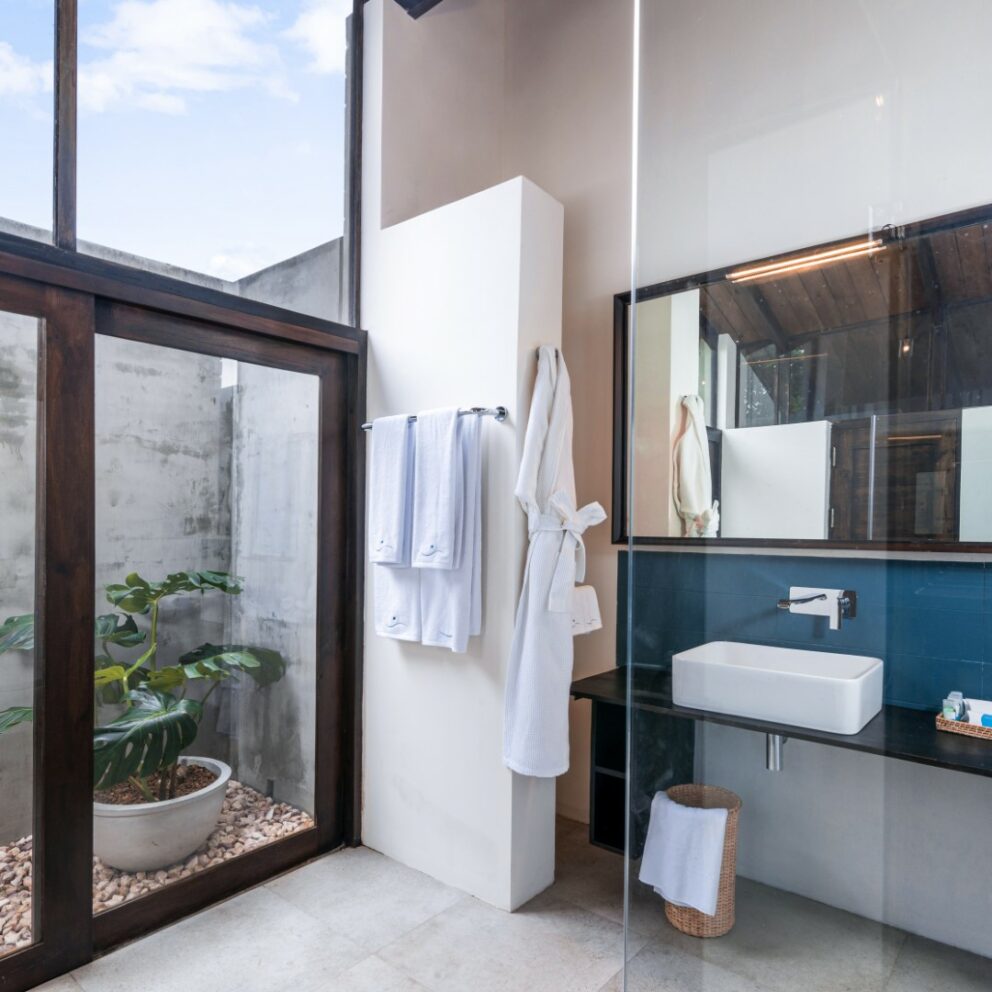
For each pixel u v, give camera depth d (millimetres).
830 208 1584
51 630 1765
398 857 2398
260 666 2295
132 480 1976
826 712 1363
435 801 2279
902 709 1473
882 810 1358
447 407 2256
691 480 1458
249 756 2271
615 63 2668
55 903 1760
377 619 2365
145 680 2016
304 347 2404
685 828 1371
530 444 2072
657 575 1429
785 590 1449
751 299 1537
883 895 1345
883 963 1343
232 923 2008
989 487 1498
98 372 1893
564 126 2812
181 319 2062
